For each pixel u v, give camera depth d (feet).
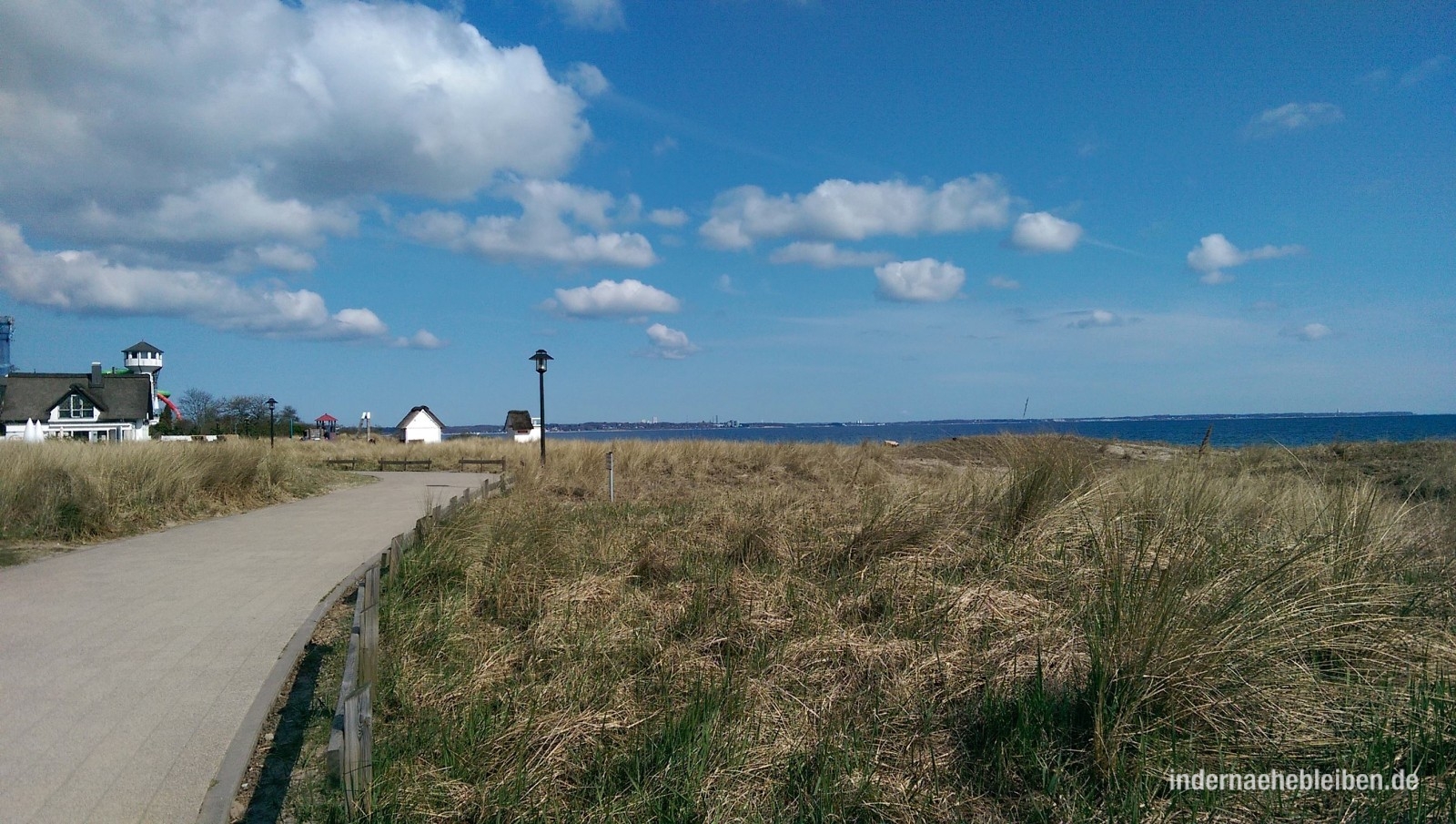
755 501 35.91
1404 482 39.81
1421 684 15.88
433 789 13.74
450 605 23.99
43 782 13.34
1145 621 15.65
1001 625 20.15
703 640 21.01
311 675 19.40
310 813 13.00
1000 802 13.98
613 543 31.37
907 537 26.63
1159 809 13.19
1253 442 57.82
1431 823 12.42
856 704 17.08
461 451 121.49
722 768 14.58
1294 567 19.22
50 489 38.78
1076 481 29.25
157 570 30.73
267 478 57.47
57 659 19.69
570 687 17.88
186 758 14.29
